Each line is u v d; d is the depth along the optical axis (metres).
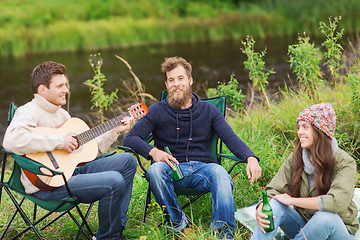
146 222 3.34
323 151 2.65
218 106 3.70
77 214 3.59
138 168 4.40
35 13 22.44
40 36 20.12
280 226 2.79
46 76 2.98
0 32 20.05
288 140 4.59
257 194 3.70
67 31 20.64
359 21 16.16
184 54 16.31
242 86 10.06
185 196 3.67
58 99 3.03
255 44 17.08
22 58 17.77
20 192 2.91
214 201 3.03
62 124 3.12
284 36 19.56
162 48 18.66
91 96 10.73
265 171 3.97
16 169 2.96
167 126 3.38
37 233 2.99
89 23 22.36
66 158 2.98
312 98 4.89
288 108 4.91
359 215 3.08
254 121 4.88
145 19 23.52
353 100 4.36
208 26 21.83
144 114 3.33
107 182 2.85
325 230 2.55
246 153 3.21
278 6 21.66
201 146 3.37
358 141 4.15
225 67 13.16
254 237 2.68
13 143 2.79
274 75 10.72
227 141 3.33
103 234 2.96
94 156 3.13
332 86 5.85
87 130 3.17
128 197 3.15
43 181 2.86
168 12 24.59
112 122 3.23
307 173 2.76
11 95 11.52
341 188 2.59
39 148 2.84
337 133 4.20
